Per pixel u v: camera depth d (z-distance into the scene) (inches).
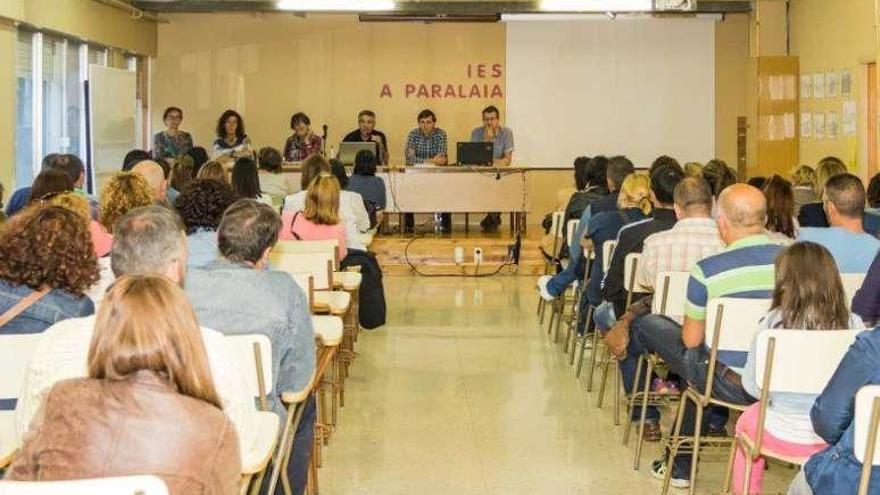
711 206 181.9
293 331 124.1
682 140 512.7
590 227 217.2
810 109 444.8
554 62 511.5
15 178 334.6
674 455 159.0
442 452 183.5
